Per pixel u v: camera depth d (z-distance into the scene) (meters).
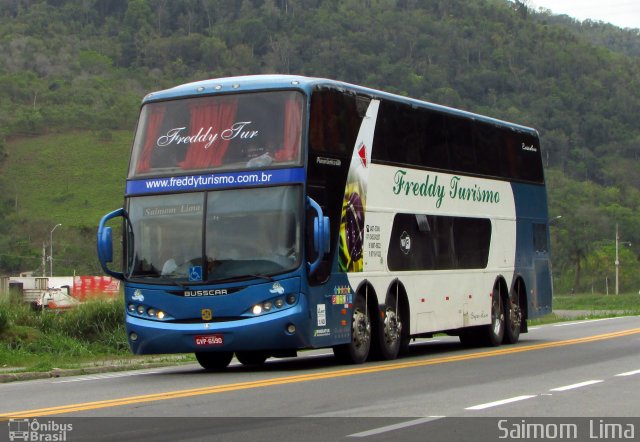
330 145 18.44
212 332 17.34
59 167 142.75
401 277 20.78
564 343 25.66
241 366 20.44
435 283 22.22
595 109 182.88
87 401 13.40
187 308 17.53
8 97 168.38
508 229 26.14
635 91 189.75
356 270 19.12
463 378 16.11
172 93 18.53
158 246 17.86
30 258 100.19
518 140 27.14
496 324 25.33
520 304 26.86
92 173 141.12
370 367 18.36
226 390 14.52
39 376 18.47
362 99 19.69
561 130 174.62
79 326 25.55
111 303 26.39
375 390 14.37
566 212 128.38
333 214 18.34
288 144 17.67
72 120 161.88
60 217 120.25
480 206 24.64
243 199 17.64
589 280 126.25
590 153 172.50
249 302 17.30
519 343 26.33
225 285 17.38
